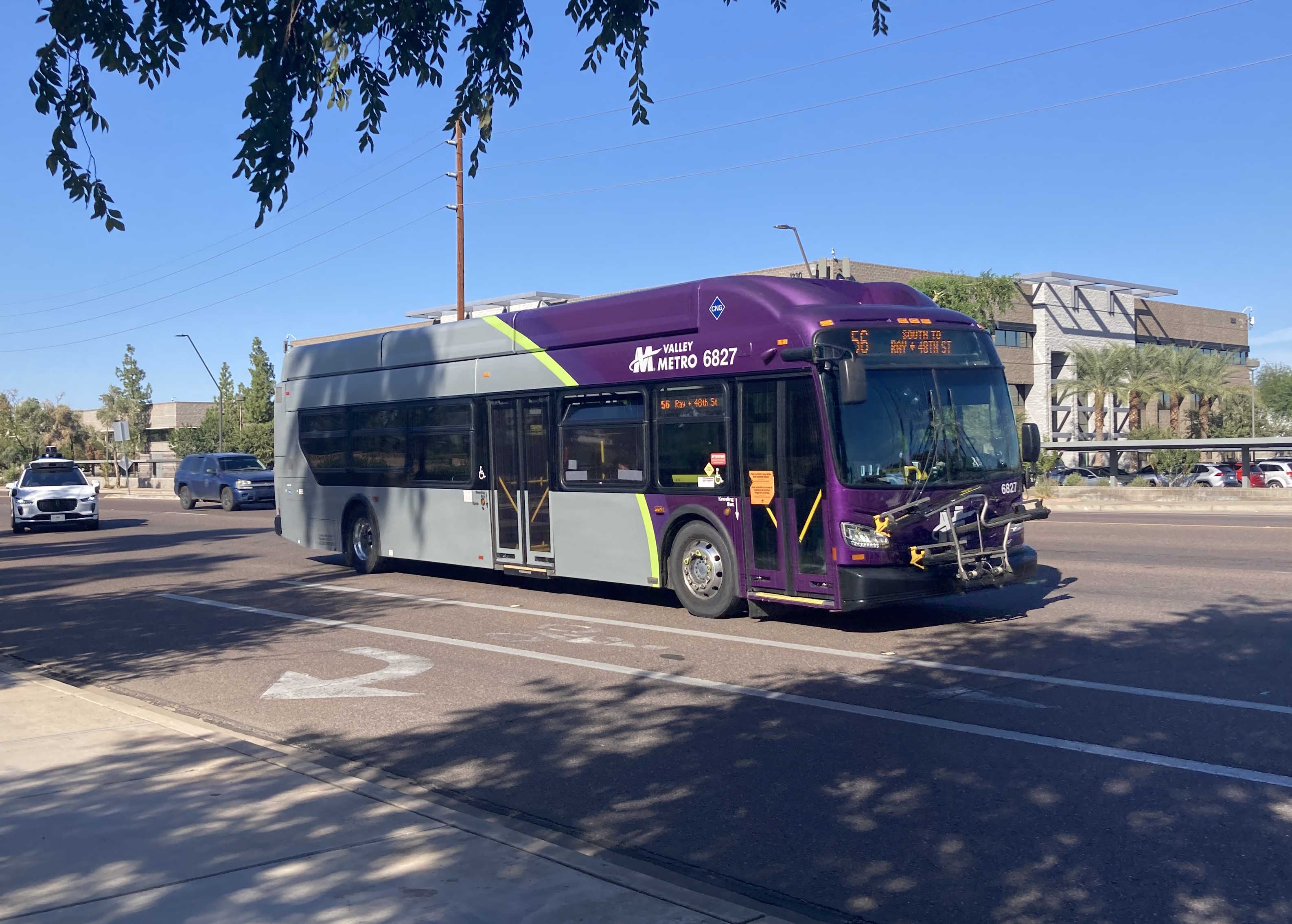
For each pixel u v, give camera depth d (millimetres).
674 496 11914
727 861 5227
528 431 13828
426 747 7391
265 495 38500
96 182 7203
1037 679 8547
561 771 6734
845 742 7062
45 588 17000
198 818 5648
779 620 11695
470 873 4859
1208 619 10836
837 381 10305
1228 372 59250
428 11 7441
